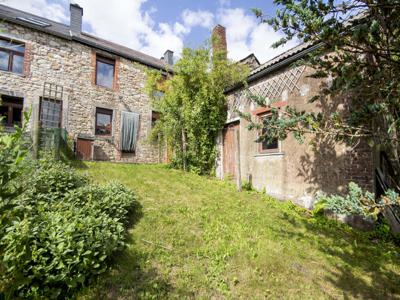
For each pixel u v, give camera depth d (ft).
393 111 7.25
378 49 7.23
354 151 14.20
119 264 8.03
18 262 5.80
